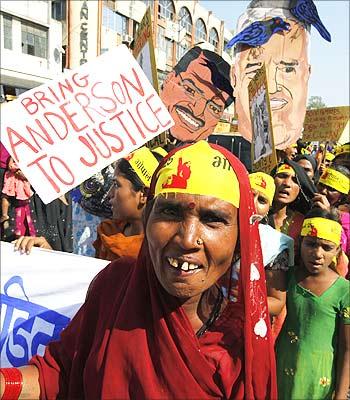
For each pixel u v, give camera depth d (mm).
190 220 1016
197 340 1071
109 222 2566
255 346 1076
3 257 2035
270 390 1110
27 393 1210
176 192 1020
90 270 2027
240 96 3600
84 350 1222
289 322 2367
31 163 1688
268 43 3613
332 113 7316
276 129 3658
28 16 13969
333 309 2277
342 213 3385
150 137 1890
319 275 2303
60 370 1257
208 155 1057
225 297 1157
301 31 3613
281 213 3154
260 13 3613
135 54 3107
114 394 1077
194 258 1011
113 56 1853
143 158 2332
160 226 1034
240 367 1068
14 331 2014
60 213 4008
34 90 1723
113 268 1256
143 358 1065
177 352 1048
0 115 1668
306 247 2283
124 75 1865
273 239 2260
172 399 1044
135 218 2354
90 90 1810
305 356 2297
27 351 2014
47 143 1719
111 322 1144
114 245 2312
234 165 1080
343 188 3598
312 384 2293
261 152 3088
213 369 1050
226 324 1109
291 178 3090
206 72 3482
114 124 1829
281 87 3641
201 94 3482
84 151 1772
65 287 2033
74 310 2021
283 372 2367
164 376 1050
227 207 1028
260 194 2512
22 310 2020
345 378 2266
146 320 1102
